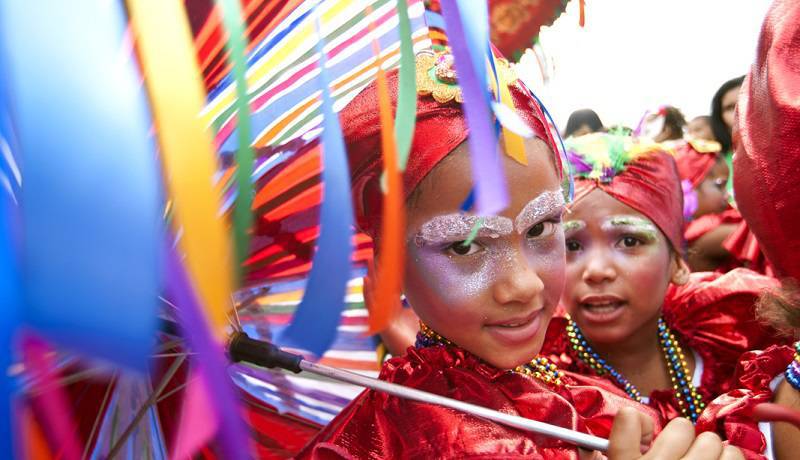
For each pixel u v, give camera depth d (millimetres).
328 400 1077
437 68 906
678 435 872
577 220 1350
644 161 1384
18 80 420
